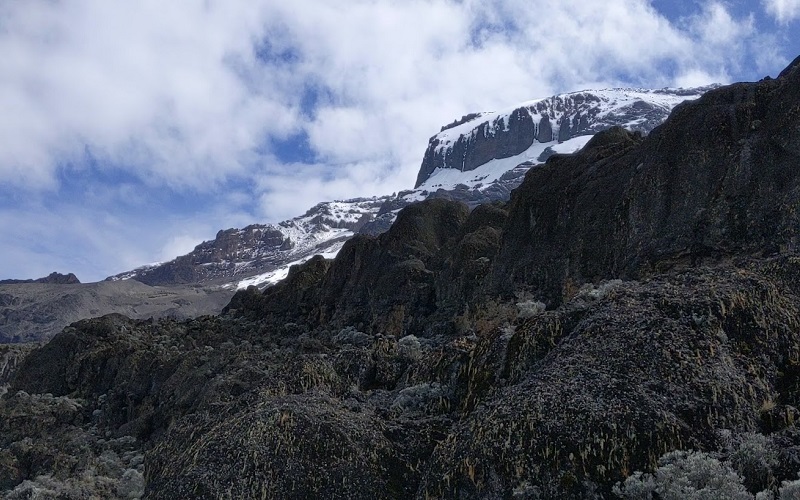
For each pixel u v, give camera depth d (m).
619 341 16.41
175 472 17.66
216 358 32.66
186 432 20.34
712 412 14.62
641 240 25.28
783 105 24.59
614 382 15.30
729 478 12.90
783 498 12.36
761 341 16.28
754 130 24.97
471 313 30.53
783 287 17.95
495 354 19.08
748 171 23.88
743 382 15.29
